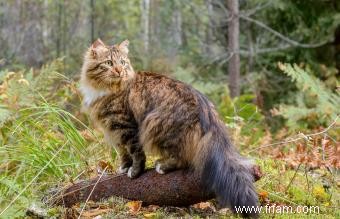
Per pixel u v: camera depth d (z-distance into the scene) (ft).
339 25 15.61
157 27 24.17
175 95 6.63
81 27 21.34
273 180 7.66
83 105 7.32
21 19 19.36
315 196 7.41
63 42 19.97
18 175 7.27
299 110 11.57
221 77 16.47
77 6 21.49
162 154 6.69
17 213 6.26
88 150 8.29
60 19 20.57
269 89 15.89
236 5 15.01
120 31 21.31
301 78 11.29
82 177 7.64
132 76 6.99
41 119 8.63
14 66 16.40
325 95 11.34
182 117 6.51
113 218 6.43
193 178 6.48
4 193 6.79
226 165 6.25
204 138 6.38
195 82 15.87
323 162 7.31
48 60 19.33
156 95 6.72
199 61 17.97
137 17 24.66
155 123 6.60
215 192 6.33
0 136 8.18
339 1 15.49
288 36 16.14
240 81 16.38
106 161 8.05
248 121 11.10
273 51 16.08
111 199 6.76
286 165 8.27
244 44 17.22
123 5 22.43
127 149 6.92
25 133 8.05
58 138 8.45
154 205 6.74
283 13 15.87
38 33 19.95
